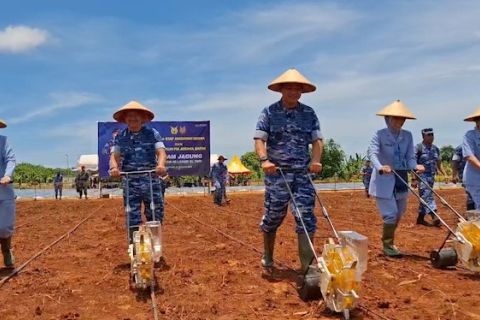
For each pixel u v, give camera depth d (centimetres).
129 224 700
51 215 1866
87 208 2209
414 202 1980
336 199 2423
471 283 621
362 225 1260
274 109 632
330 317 497
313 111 643
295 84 615
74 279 682
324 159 5406
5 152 714
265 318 502
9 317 525
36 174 6319
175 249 916
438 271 686
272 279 656
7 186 718
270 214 652
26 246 1007
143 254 579
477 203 815
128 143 728
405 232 1080
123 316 520
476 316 493
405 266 716
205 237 1086
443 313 502
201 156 2744
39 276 712
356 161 5447
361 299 553
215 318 506
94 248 967
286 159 625
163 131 2716
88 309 548
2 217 716
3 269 752
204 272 700
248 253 856
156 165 743
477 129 820
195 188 3641
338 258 484
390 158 791
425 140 1191
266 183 646
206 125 2748
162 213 746
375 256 790
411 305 532
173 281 648
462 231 663
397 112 775
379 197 785
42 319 517
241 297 577
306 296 547
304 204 619
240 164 4584
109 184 4034
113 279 674
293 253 842
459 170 1150
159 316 515
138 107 712
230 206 2114
